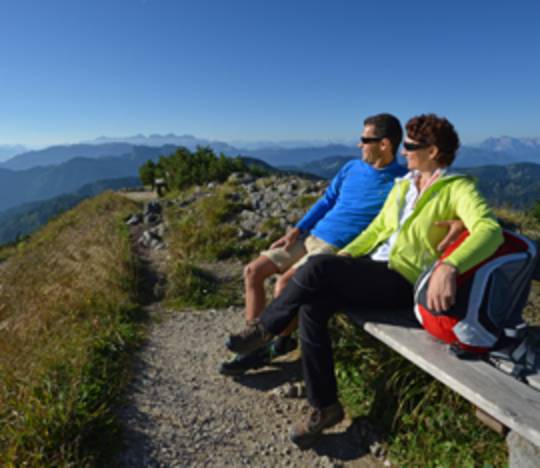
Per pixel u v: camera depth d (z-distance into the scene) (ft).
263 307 11.14
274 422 9.59
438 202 8.05
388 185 11.27
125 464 7.95
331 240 11.58
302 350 8.52
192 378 11.29
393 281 8.67
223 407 10.05
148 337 13.87
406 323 8.50
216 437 9.01
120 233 29.27
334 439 8.99
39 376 10.02
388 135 10.96
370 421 9.29
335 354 11.39
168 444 8.64
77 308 15.83
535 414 5.49
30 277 24.08
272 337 9.41
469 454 7.57
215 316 16.05
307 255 11.66
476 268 6.87
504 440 7.54
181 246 23.97
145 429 8.98
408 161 8.77
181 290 17.97
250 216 29.40
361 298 8.69
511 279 6.99
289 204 31.58
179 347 13.25
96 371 10.61
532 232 23.89
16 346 13.58
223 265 21.94
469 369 6.68
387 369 9.61
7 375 10.61
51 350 11.85
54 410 8.30
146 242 27.37
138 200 59.26
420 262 8.25
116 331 13.24
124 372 10.96
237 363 11.06
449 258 6.80
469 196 7.52
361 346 10.72
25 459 7.51
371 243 10.07
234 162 62.28
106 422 8.50
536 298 15.61
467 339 6.85
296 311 8.91
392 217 9.43
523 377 6.60
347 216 11.65
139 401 9.96
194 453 8.50
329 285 8.50
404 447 8.36
